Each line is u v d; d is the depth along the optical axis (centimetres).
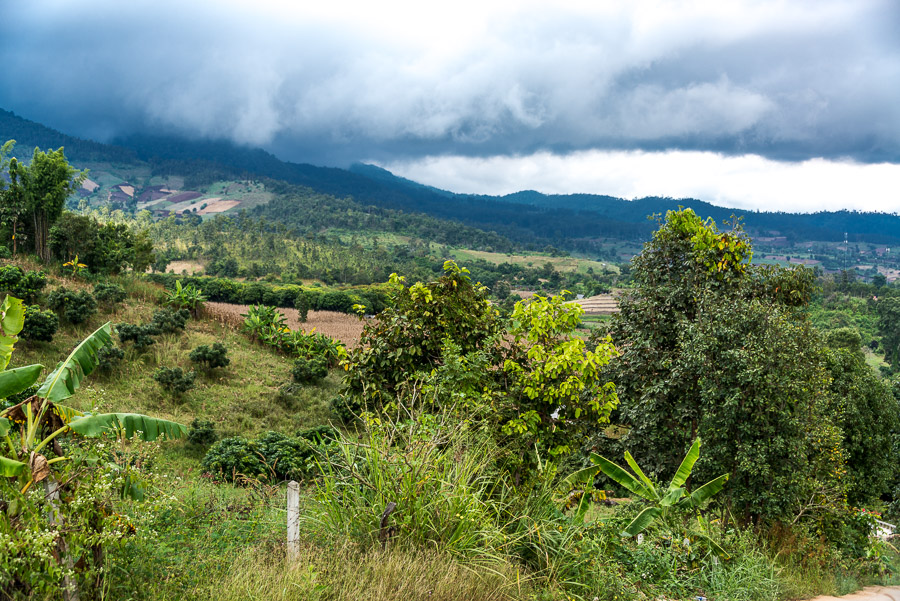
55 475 445
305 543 582
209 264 14975
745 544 921
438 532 602
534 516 705
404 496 605
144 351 2706
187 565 507
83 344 545
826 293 14125
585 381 891
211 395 2522
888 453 2353
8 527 404
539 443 860
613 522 862
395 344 967
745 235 1586
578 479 859
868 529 1320
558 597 607
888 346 9975
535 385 877
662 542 879
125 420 538
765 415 1117
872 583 1156
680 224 1636
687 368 1243
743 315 1198
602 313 10488
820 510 1205
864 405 2252
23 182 3747
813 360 1269
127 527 457
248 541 581
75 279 3394
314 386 2959
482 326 1005
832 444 1232
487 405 807
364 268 16625
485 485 693
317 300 7131
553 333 950
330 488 635
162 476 561
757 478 1120
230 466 1467
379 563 540
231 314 3681
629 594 680
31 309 2419
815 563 1045
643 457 1478
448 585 529
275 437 1647
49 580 398
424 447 640
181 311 3156
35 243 3784
